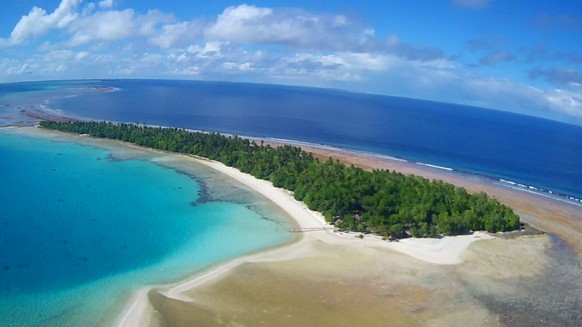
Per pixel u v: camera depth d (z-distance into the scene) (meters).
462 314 59.16
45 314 53.81
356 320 55.78
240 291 60.78
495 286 67.50
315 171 108.88
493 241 85.00
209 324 52.31
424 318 57.47
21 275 63.91
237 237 80.88
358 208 92.81
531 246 84.88
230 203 99.69
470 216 87.94
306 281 64.81
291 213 94.12
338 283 64.81
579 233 96.31
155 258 71.12
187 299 57.94
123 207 95.38
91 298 57.91
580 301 65.25
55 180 112.69
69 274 64.75
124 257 71.31
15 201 96.19
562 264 78.00
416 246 79.38
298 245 77.94
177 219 89.38
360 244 79.19
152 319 52.62
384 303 60.22
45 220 86.25
